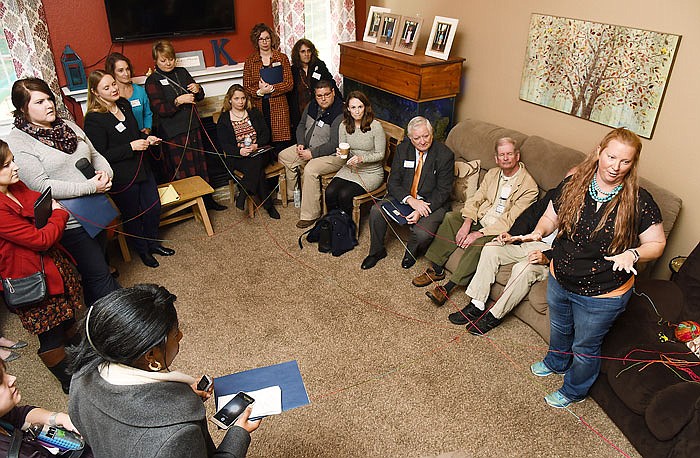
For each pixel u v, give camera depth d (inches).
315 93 151.3
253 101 167.8
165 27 157.9
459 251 125.4
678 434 76.9
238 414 58.4
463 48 156.3
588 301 83.0
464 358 106.0
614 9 112.7
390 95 166.1
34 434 54.6
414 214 130.2
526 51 135.3
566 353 97.0
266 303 124.0
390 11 183.3
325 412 93.8
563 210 84.0
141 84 155.6
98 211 106.4
